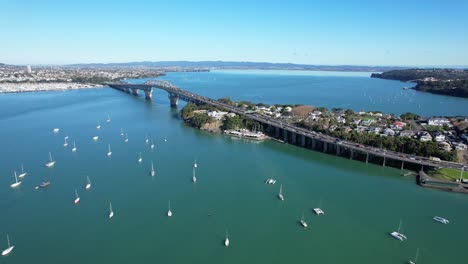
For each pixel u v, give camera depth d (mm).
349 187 162625
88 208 136125
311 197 149625
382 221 129250
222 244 112875
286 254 108000
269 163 197000
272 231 121000
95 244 112250
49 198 144750
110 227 122500
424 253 109625
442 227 126062
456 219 132250
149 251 108688
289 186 162000
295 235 118750
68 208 136125
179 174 174125
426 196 153375
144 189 154500
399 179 175125
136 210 134875
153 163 191250
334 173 182750
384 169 190750
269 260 105062
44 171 175375
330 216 132375
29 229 120938
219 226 123750
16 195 147500
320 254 108375
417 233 121438
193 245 112188
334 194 153500
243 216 131250
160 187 156875
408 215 134750
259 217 130500
